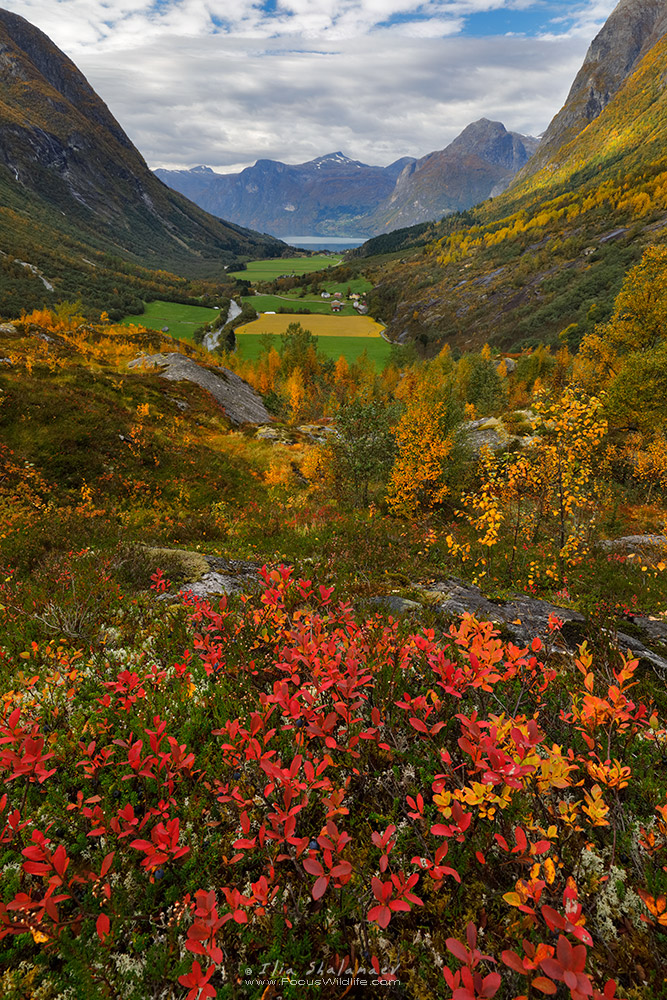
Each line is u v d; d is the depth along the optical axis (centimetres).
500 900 252
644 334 4272
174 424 3088
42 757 267
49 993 224
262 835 229
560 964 168
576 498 1235
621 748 326
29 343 4031
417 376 8388
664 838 269
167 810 295
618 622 664
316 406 6562
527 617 669
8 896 256
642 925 238
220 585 714
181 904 257
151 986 227
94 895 252
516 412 3416
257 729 281
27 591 641
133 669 452
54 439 2134
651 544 1456
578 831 280
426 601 687
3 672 453
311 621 421
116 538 1160
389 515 2144
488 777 226
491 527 1173
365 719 330
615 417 3512
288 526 1519
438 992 222
